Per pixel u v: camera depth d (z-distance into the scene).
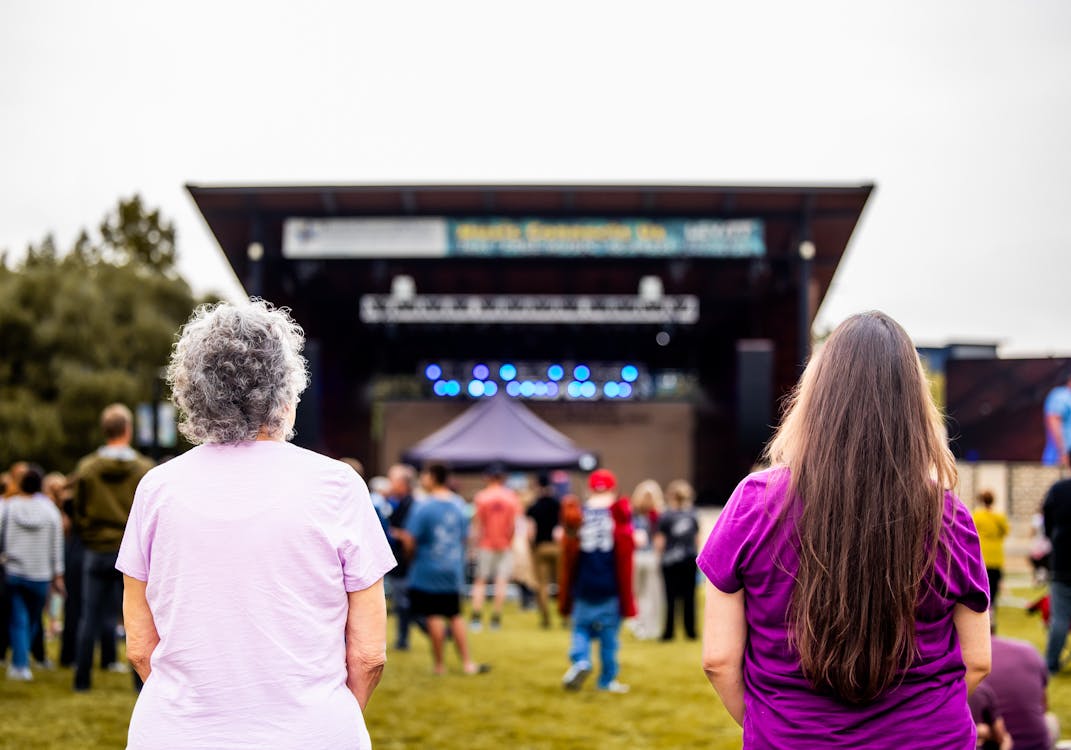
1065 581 8.03
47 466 31.44
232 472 1.98
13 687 7.45
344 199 16.78
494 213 17.08
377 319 22.34
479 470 16.91
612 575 7.74
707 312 22.33
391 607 13.93
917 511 1.72
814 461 1.79
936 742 1.70
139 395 31.97
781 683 1.77
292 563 1.91
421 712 6.89
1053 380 22.12
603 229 17.08
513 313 22.34
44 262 35.66
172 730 1.84
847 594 1.70
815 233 17.98
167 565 1.92
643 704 7.22
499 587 12.15
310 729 1.85
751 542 1.80
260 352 2.04
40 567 7.78
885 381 1.81
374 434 26.50
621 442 27.55
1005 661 3.58
